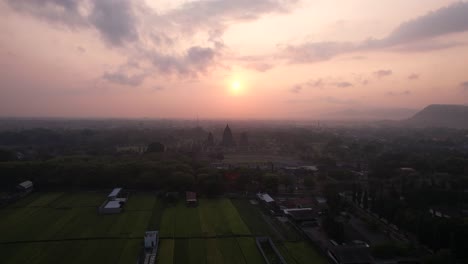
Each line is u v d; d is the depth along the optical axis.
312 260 75.44
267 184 135.38
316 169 188.75
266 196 125.50
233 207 115.62
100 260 73.25
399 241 87.38
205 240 85.94
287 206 117.88
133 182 135.38
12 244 80.56
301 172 177.38
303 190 143.62
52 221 97.31
